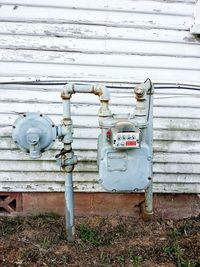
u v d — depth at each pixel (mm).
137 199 1502
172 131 1414
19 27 1270
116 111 1371
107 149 1136
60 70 1319
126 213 1518
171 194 1511
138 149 1147
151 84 1217
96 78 1334
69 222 1317
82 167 1432
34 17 1265
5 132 1370
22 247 1314
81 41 1298
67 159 1227
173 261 1285
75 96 1351
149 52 1321
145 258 1297
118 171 1154
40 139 1137
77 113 1368
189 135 1423
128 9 1277
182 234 1436
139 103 1178
